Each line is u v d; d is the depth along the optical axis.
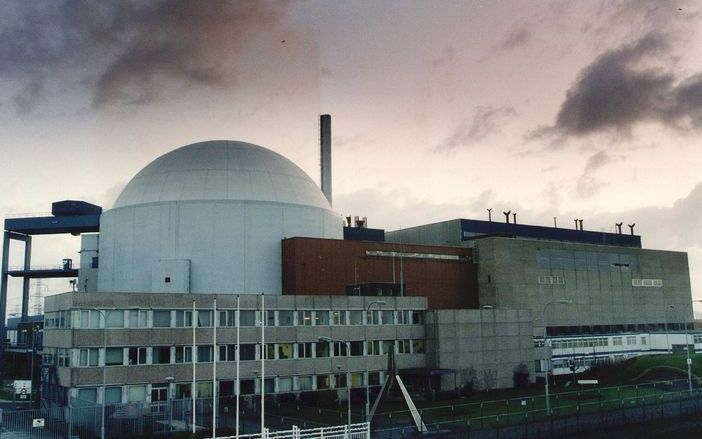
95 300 68.56
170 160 103.31
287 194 101.19
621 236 155.38
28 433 58.84
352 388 82.88
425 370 84.69
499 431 58.19
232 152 103.75
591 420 64.25
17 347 126.31
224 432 56.88
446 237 125.50
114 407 63.28
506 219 137.38
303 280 93.38
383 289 90.88
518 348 94.81
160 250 94.44
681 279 142.12
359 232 128.00
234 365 75.06
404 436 56.16
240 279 94.12
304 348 80.12
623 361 108.00
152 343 70.81
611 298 127.50
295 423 63.12
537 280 116.25
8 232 128.00
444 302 108.12
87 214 127.44
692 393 80.12
